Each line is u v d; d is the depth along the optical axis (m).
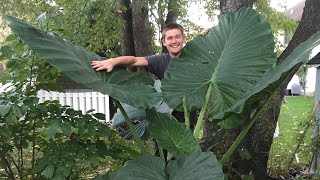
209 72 2.27
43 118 2.13
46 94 5.16
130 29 5.89
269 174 3.82
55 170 1.89
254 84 2.11
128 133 2.58
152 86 2.05
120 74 2.08
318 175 3.48
